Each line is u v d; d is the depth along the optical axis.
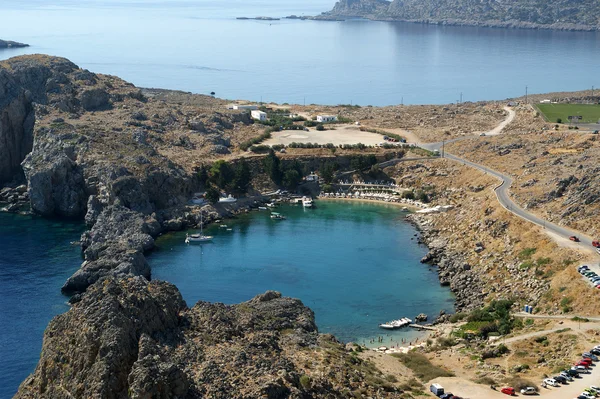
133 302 136.75
